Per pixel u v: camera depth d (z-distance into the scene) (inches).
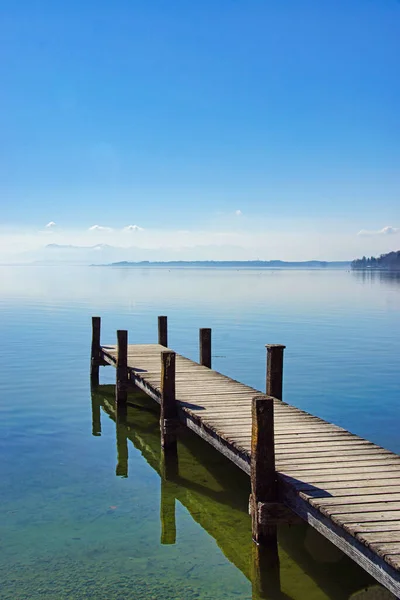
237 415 406.6
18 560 299.9
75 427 549.6
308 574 290.7
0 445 492.1
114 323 1368.1
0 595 267.9
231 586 279.0
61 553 308.2
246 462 319.3
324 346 1021.2
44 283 3750.0
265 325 1321.4
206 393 486.3
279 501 292.5
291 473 290.2
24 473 427.2
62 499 380.2
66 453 475.2
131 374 602.9
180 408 444.1
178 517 356.2
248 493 396.5
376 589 273.6
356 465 301.7
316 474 288.0
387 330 1230.3
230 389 502.9
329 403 636.7
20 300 2126.0
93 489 399.2
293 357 914.7
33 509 363.6
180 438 517.7
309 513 258.5
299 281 4210.1
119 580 281.9
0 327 1290.6
